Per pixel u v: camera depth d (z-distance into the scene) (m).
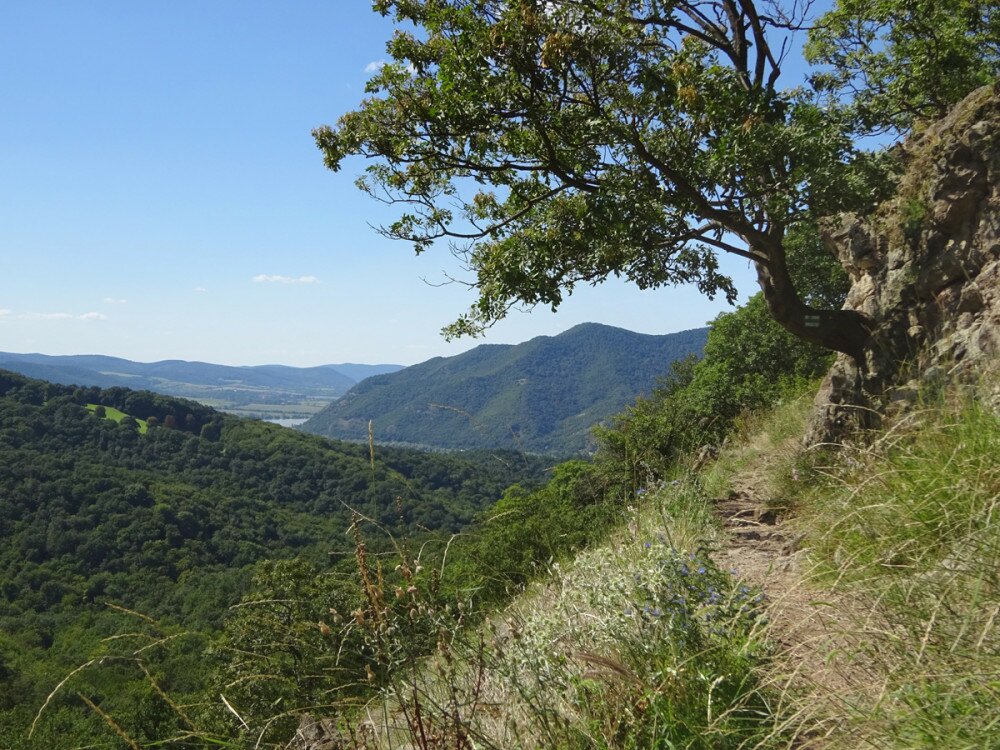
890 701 2.17
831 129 9.99
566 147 11.46
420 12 11.34
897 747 1.98
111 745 2.31
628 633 3.08
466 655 2.83
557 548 4.61
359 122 11.72
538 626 3.09
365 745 2.57
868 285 10.09
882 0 14.23
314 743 2.63
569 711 2.74
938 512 3.27
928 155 9.07
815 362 23.83
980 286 7.83
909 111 14.20
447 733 2.60
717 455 11.25
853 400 9.20
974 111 8.54
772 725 2.41
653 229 11.12
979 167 8.23
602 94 10.98
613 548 4.29
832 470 6.04
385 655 2.55
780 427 11.47
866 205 9.36
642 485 6.47
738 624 3.02
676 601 3.08
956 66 13.62
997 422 3.82
